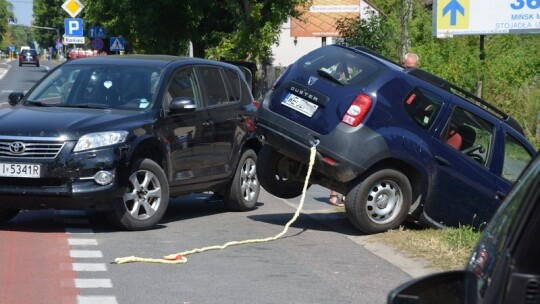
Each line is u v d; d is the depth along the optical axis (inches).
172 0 1407.5
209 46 1477.6
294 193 465.1
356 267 353.4
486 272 114.9
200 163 463.5
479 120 432.1
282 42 2167.8
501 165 434.3
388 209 416.2
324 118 405.4
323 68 418.0
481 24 908.0
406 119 410.0
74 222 442.9
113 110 431.5
